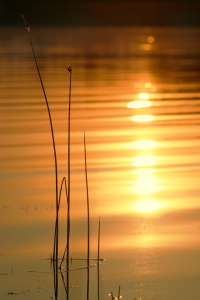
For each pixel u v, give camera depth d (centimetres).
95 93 2206
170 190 973
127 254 663
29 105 1898
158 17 5606
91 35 4869
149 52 3834
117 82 2511
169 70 2956
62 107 1875
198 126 1617
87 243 704
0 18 5188
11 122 1633
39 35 4753
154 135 1493
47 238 718
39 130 1530
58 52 3775
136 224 777
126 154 1271
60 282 578
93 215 820
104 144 1377
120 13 5491
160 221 792
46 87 2317
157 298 533
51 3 5325
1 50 3869
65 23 5344
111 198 919
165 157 1240
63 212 836
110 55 3666
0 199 905
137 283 575
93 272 609
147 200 899
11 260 644
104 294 546
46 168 1130
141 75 2764
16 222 784
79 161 1198
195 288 560
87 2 5469
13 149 1307
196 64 3191
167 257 650
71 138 1438
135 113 1823
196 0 5656
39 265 630
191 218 808
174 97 2158
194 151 1299
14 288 561
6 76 2656
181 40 4559
